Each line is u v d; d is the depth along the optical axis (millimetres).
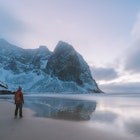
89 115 23578
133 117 22156
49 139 10477
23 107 32406
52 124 15477
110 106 39875
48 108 32375
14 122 15922
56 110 29297
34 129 13039
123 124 17047
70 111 28266
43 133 11883
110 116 22875
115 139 11164
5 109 26797
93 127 14930
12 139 10234
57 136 11242
